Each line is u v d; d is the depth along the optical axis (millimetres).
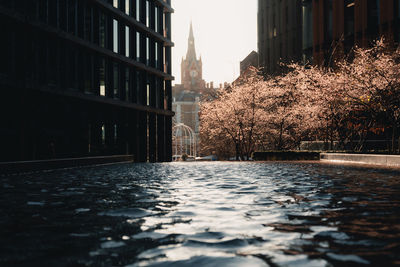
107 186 10711
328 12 39406
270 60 58094
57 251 3801
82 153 30984
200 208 6504
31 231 4781
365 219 5406
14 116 23969
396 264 3244
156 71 43781
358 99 24234
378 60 24656
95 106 32969
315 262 3340
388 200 7332
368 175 13773
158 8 46531
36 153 26094
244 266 3258
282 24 54719
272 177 13203
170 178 13461
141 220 5477
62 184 11570
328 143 34344
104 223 5273
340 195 8109
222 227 4941
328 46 39375
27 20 23328
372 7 34062
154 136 44250
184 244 4066
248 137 41844
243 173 15570
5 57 22516
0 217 5793
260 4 61281
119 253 3711
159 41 46406
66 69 28188
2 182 12570
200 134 60000
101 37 33719
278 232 4613
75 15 29641
